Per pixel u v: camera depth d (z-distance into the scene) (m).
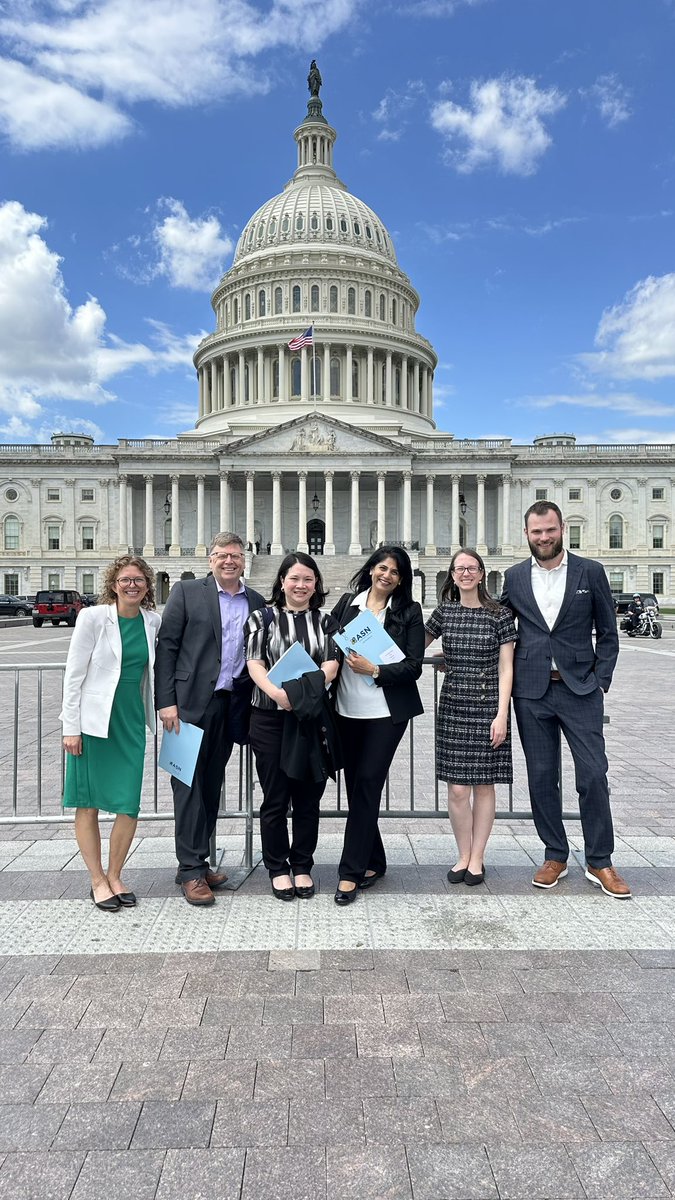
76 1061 4.04
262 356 90.06
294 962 5.11
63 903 6.12
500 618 6.53
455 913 5.90
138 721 6.24
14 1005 4.58
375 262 95.06
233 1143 3.44
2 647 31.30
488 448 81.44
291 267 91.31
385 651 6.10
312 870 6.94
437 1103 3.70
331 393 90.81
